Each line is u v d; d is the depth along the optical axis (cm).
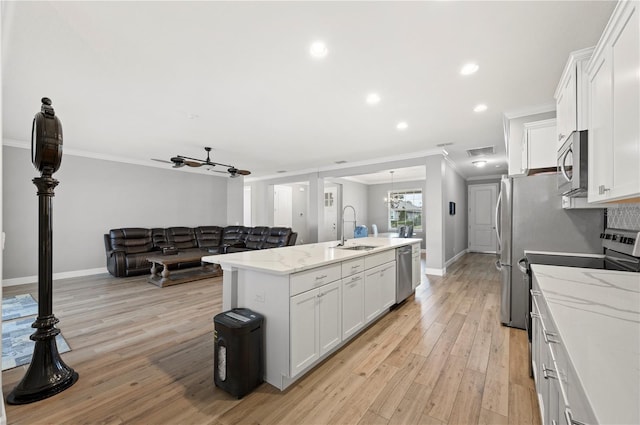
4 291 427
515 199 282
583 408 63
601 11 171
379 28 188
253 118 357
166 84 266
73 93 284
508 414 161
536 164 280
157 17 176
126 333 274
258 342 187
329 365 214
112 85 267
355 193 1012
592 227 252
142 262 534
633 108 112
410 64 232
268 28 187
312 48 210
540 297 142
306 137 446
